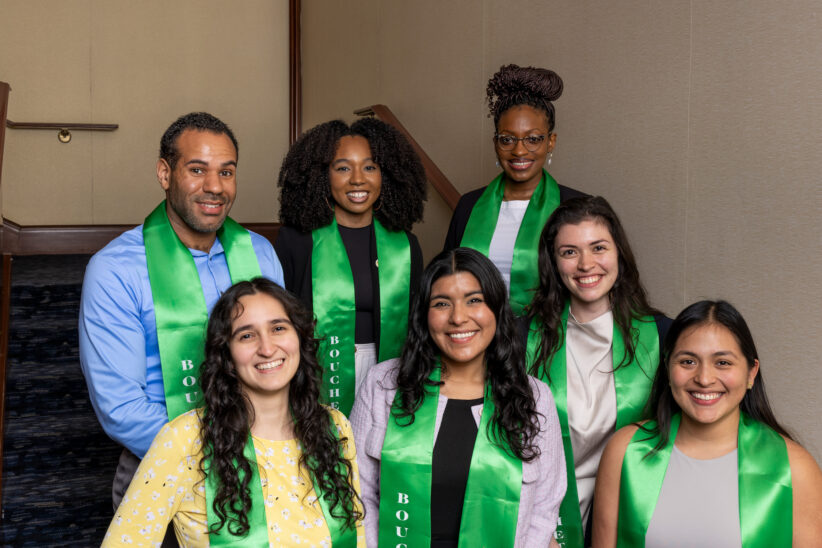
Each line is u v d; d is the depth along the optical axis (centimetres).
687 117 274
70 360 382
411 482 190
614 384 214
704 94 266
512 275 268
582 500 216
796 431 237
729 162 257
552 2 343
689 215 274
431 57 449
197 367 204
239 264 218
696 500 179
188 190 199
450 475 191
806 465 176
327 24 589
